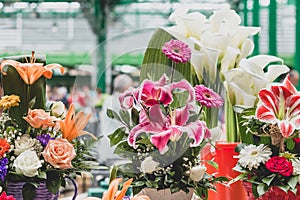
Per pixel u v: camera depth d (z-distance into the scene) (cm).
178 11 206
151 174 173
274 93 181
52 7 1755
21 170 170
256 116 178
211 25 209
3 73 182
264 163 175
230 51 203
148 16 1727
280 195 176
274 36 1107
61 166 173
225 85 203
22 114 182
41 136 178
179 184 172
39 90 184
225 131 206
